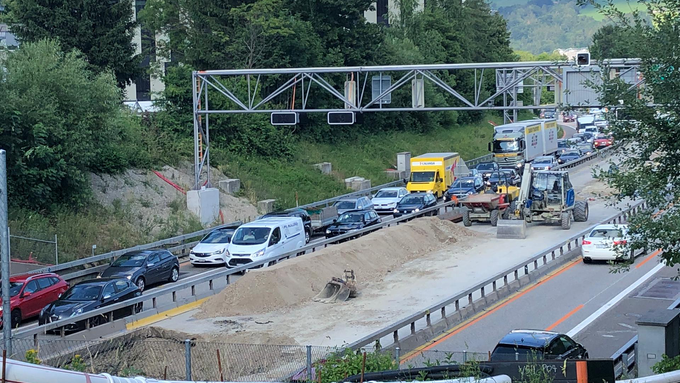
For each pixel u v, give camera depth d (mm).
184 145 53094
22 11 53062
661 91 15289
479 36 109000
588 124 115562
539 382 11172
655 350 16250
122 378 9945
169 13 64938
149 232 41156
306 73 41625
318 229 43469
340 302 27688
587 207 43625
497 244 38094
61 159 37094
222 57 63938
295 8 72500
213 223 45344
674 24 15227
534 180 41938
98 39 54750
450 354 15906
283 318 25609
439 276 31406
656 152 16000
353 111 41344
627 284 28750
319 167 63000
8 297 16391
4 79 37562
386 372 12742
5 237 16438
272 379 16594
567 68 36438
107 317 24531
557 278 30359
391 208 49281
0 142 35406
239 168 55906
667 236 15133
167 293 27359
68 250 35625
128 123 48656
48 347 19406
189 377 15289
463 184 53156
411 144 80750
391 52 80938
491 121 103250
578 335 22531
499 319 24672
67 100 39000
